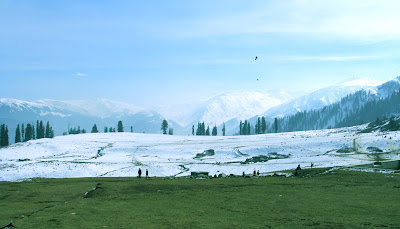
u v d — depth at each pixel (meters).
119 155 105.56
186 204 27.59
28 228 19.92
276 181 43.16
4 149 110.25
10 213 25.55
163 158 101.44
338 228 20.02
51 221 21.64
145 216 23.14
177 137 167.25
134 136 164.38
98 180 47.88
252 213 24.19
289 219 22.30
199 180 45.84
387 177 44.81
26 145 116.81
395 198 29.83
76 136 152.50
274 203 27.88
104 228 19.98
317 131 180.12
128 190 36.34
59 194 35.16
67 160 92.94
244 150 108.62
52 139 134.88
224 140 148.38
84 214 23.69
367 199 29.42
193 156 105.62
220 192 33.88
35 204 29.95
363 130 148.88
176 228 20.03
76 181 46.38
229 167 81.81
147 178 52.84
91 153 108.62
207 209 25.61
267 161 88.50
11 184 42.31
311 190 34.78
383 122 155.50
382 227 20.19
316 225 20.70
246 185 39.44
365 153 87.00
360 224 20.88
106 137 153.88
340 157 83.06
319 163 74.12
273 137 152.38
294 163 78.75
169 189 36.88
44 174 68.69
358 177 45.38
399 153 80.94
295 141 120.31
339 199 29.47
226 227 20.30
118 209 25.47
